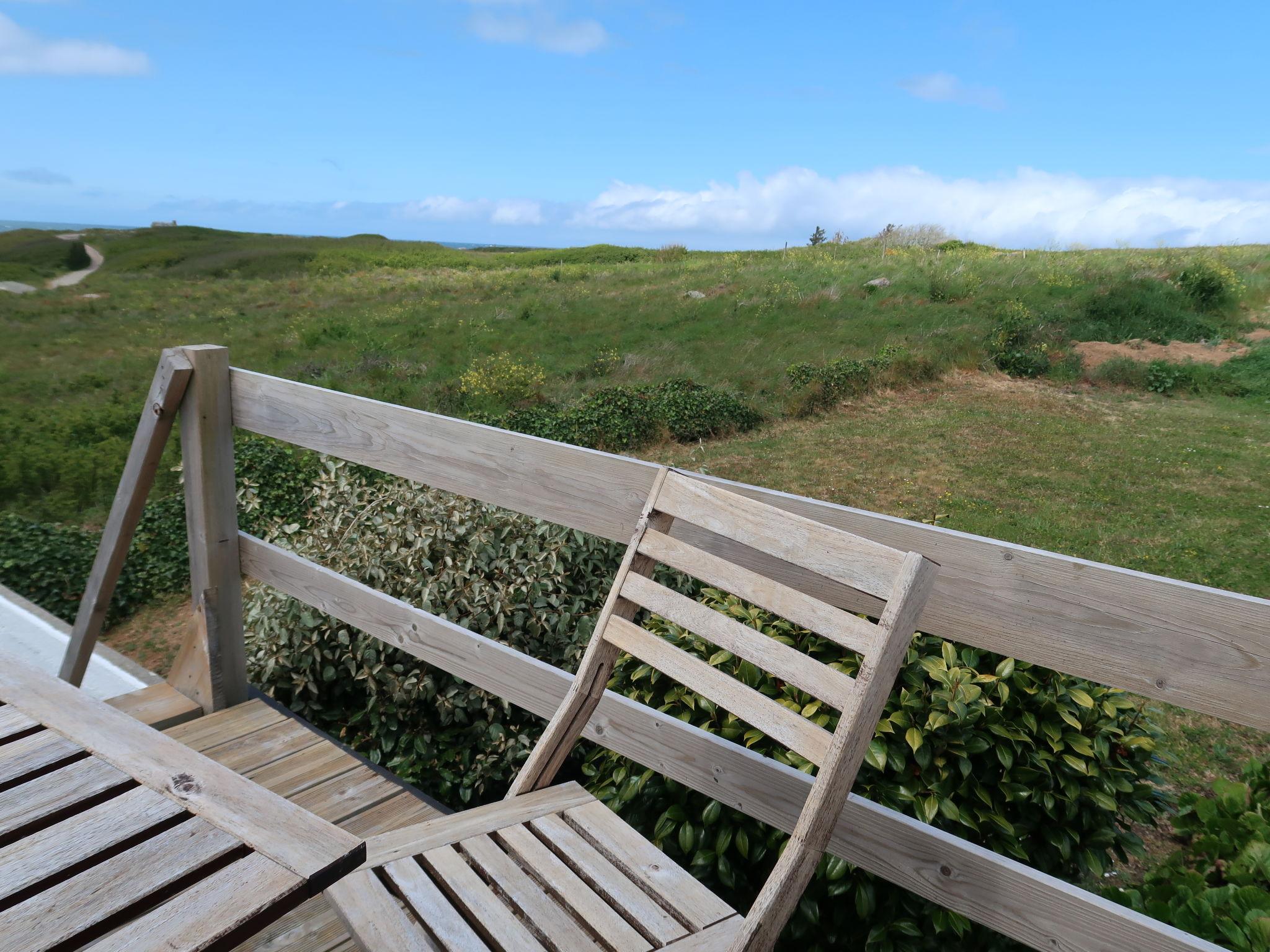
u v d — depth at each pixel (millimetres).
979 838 2006
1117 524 7797
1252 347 16094
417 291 28328
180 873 768
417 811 1854
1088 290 20000
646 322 19047
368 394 14016
